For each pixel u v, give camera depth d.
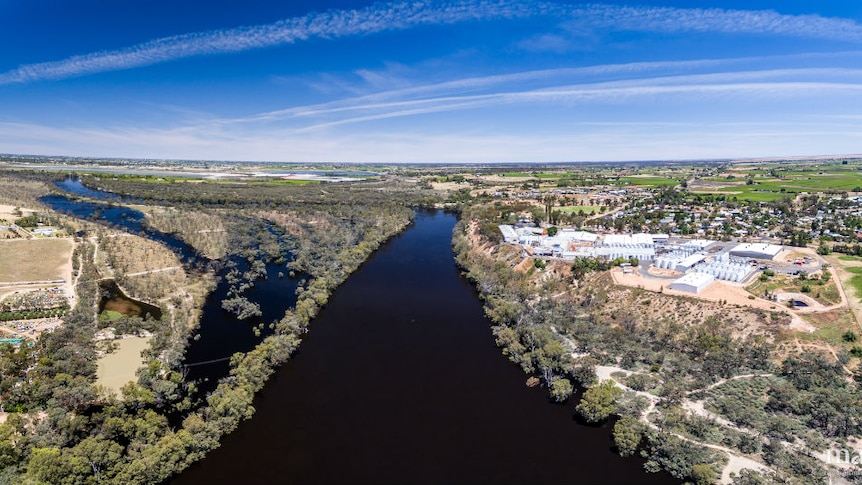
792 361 115.31
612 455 95.31
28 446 82.38
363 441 99.19
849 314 130.25
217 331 146.00
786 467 84.62
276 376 123.75
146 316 148.50
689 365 119.50
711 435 94.62
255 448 96.06
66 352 117.31
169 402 106.31
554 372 123.06
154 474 81.69
